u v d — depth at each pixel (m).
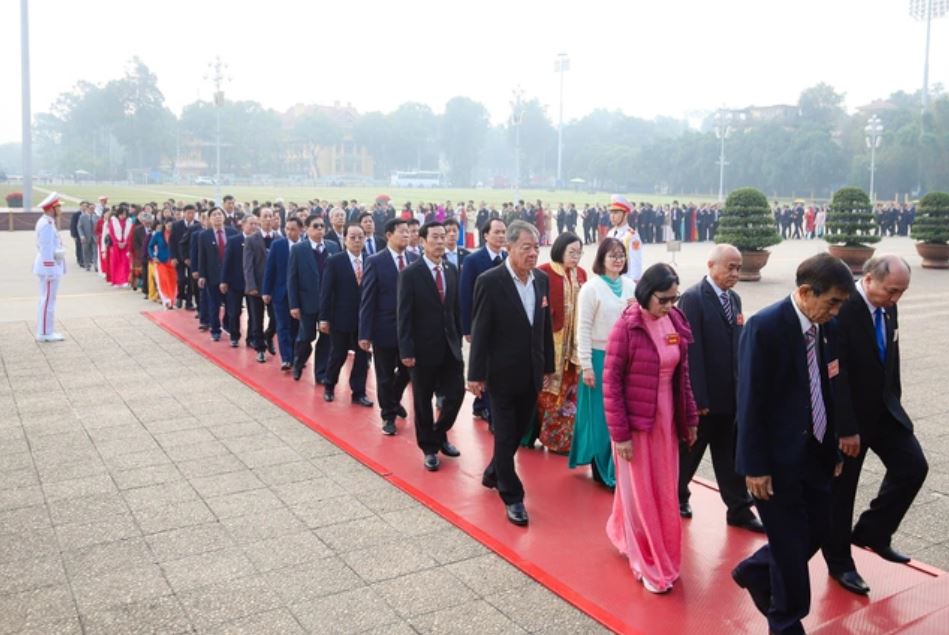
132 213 17.55
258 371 8.66
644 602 3.77
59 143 142.50
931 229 20.67
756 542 4.50
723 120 54.91
